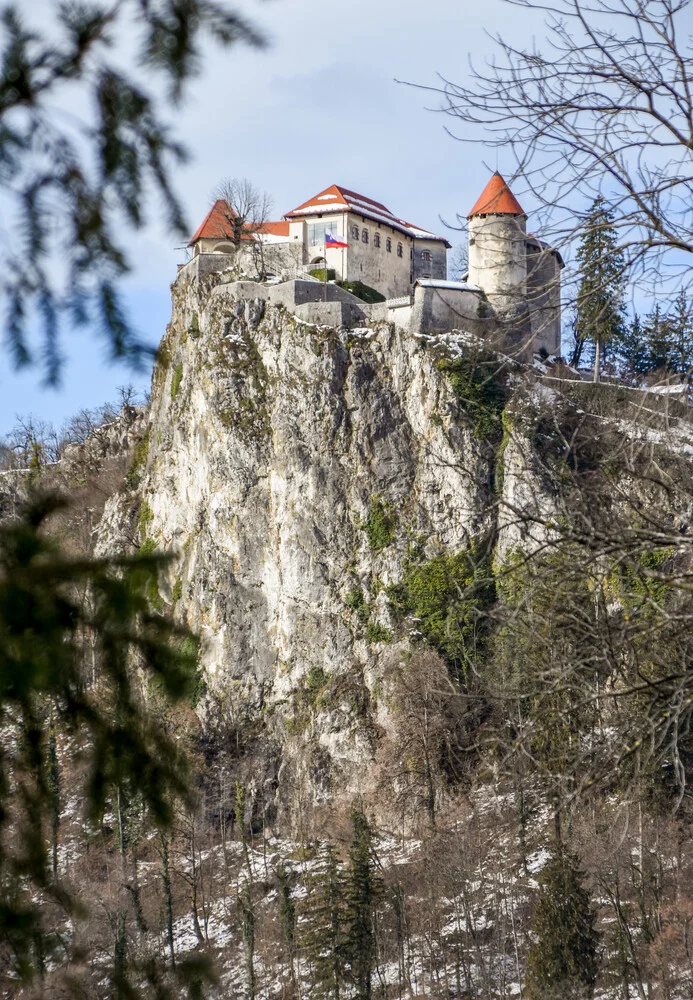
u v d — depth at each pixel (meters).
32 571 6.61
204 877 76.50
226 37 7.25
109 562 6.82
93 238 7.72
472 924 56.97
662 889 43.97
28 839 7.23
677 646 11.22
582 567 10.75
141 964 8.62
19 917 7.25
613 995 44.16
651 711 10.59
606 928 46.84
